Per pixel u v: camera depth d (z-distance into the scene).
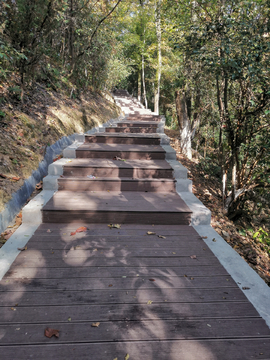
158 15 6.85
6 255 2.48
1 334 1.64
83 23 7.29
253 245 4.48
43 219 3.21
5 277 2.18
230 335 1.70
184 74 7.54
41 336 1.64
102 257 2.52
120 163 4.73
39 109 5.36
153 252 2.65
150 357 1.53
